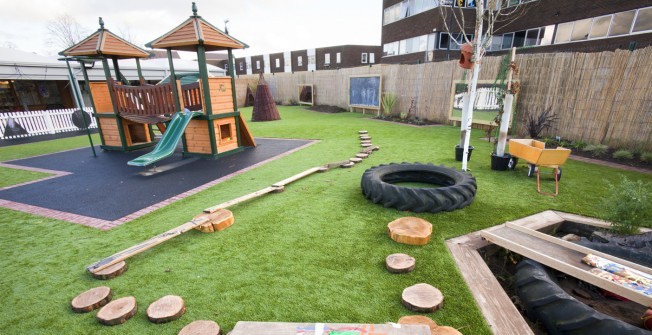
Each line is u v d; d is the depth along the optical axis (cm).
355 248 302
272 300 232
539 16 1547
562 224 349
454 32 1847
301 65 4209
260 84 1446
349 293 237
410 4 2077
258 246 312
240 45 768
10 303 240
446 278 250
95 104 864
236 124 792
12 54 1426
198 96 725
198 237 335
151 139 941
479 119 994
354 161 627
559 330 197
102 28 786
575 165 582
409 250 294
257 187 504
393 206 392
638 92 628
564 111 771
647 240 277
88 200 468
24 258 305
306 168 607
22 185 552
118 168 667
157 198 470
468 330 196
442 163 603
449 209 376
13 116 1173
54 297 246
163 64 2062
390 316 212
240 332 176
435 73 1161
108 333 206
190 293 244
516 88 523
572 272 227
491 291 233
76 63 1549
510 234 290
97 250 317
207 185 529
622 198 299
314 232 337
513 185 470
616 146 674
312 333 172
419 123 1175
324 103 2003
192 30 668
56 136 1191
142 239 337
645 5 1154
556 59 774
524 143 514
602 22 1298
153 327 210
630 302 237
